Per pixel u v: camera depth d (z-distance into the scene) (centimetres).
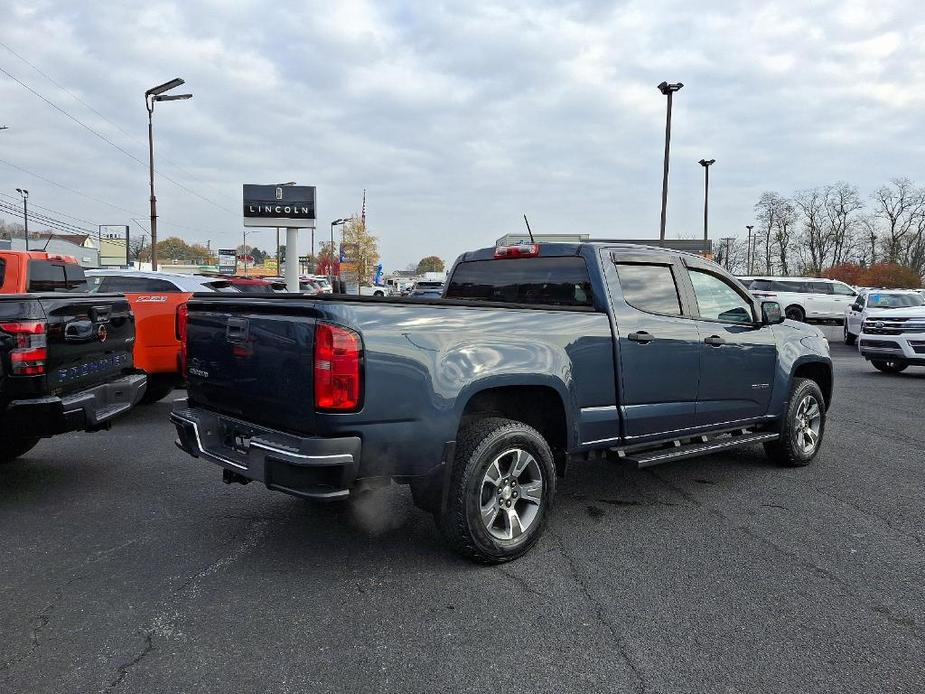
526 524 383
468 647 286
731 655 282
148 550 391
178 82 2391
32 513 455
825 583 354
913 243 7044
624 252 461
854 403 973
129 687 254
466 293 536
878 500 501
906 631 304
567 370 401
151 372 816
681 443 494
